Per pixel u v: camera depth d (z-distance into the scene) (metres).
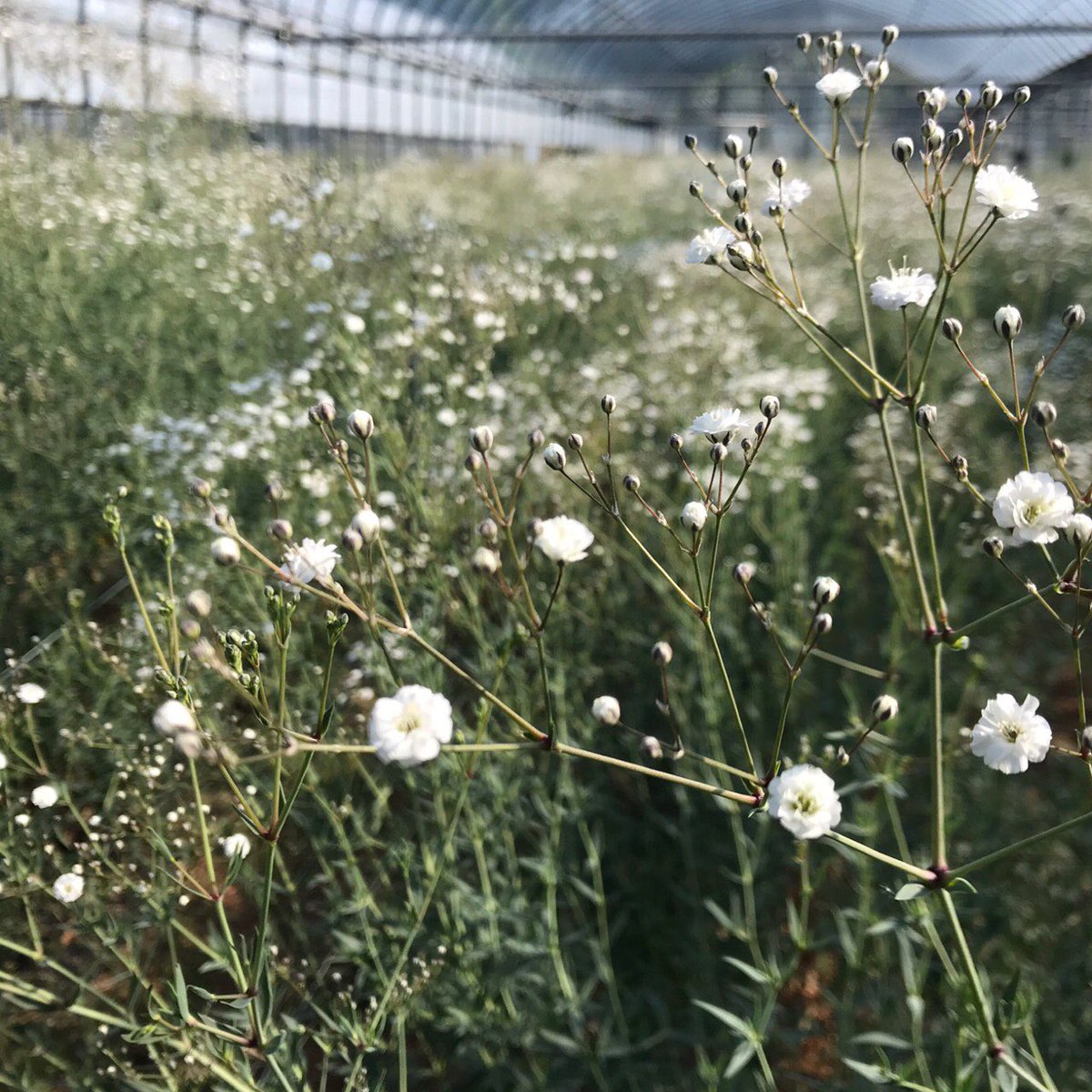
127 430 4.20
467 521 3.94
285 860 3.32
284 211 5.65
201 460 4.05
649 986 3.15
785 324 6.88
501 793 3.05
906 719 3.60
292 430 4.24
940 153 2.14
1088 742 1.80
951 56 24.70
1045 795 3.65
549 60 25.55
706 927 3.20
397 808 3.55
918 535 4.02
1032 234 8.46
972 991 1.88
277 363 5.05
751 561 4.41
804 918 2.58
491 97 24.42
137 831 2.56
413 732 1.56
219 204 6.58
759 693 3.74
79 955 3.03
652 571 3.90
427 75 20.33
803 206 9.52
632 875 3.44
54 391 4.25
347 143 16.97
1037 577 4.69
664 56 29.11
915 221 9.15
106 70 7.41
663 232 11.68
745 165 2.28
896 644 3.15
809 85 27.84
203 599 1.68
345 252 5.53
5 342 4.46
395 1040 2.70
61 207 5.53
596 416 4.95
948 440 5.20
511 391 5.26
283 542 1.75
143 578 3.80
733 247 2.27
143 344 4.86
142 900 2.58
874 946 2.99
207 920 3.15
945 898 1.87
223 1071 1.84
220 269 5.57
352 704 3.49
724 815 3.45
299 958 3.12
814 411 5.84
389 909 2.83
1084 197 9.81
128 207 5.88
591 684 3.79
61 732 2.87
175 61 8.30
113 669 3.21
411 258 5.75
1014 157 19.19
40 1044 2.56
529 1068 2.81
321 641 3.78
